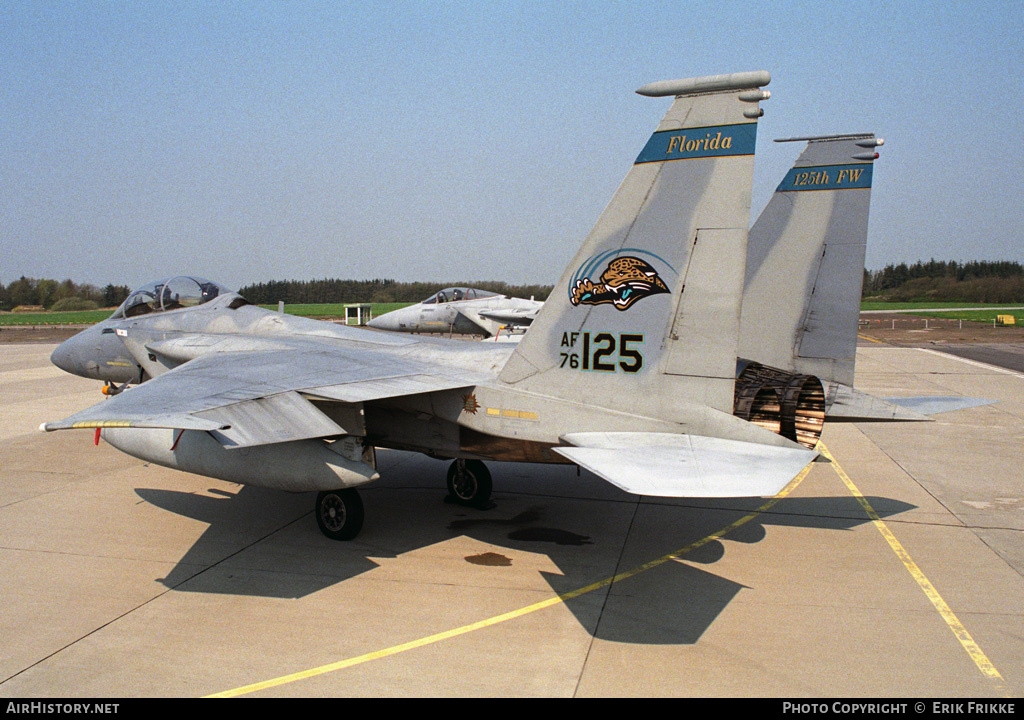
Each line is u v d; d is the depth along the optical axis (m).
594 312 6.57
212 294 11.09
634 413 6.41
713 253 5.96
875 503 8.77
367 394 6.69
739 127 5.79
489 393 7.22
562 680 4.57
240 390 6.68
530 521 8.03
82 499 8.77
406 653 4.94
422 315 30.14
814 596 5.93
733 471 5.10
